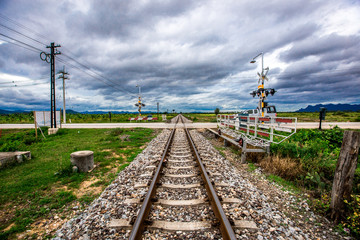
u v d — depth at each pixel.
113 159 6.70
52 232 2.75
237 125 9.33
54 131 14.82
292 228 2.73
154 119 37.12
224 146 9.34
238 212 2.99
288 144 6.37
